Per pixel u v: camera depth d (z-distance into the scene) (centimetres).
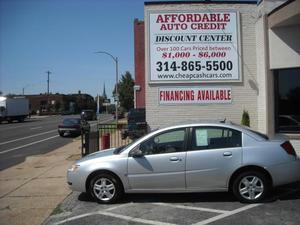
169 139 838
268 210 758
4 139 3262
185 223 697
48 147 2544
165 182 821
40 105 12056
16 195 972
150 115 1502
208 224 686
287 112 1362
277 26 1356
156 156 826
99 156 865
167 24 1491
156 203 838
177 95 1495
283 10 1273
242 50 1498
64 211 809
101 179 844
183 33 1492
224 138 826
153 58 1498
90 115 6725
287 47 1348
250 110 1492
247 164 805
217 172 811
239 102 1493
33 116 10219
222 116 1494
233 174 812
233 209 772
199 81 1491
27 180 1167
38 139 3225
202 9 1491
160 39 1495
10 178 1229
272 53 1376
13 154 2186
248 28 1499
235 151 812
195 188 818
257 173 807
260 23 1431
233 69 1495
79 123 3525
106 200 842
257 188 809
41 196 948
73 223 726
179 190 822
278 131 1372
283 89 1373
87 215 772
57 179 1150
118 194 841
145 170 826
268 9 1388
